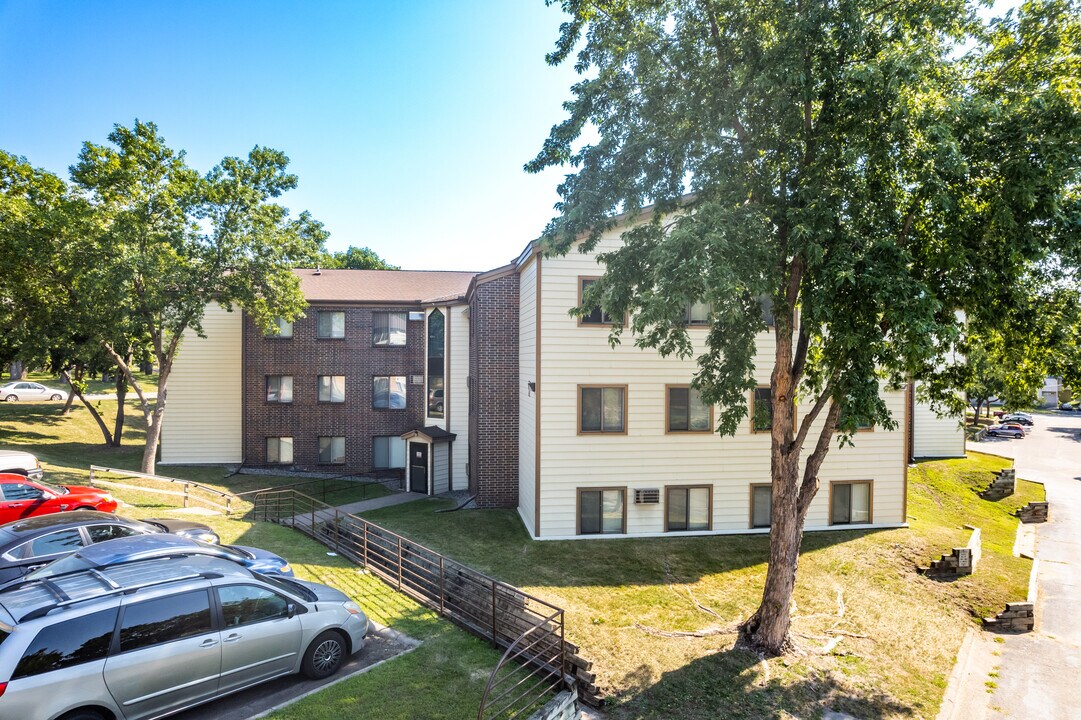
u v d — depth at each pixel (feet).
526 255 57.21
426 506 66.49
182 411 83.66
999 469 93.09
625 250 35.99
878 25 30.89
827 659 34.09
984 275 30.27
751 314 35.04
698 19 33.58
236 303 76.23
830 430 34.65
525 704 24.39
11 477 42.22
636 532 53.88
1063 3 29.63
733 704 28.94
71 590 21.31
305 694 24.00
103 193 64.49
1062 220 28.02
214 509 60.29
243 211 68.64
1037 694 32.12
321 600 26.66
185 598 21.89
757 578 44.93
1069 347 32.48
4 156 69.10
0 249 59.57
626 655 32.65
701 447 54.75
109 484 62.39
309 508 64.80
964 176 29.55
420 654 28.22
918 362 27.76
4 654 17.66
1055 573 52.06
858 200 29.55
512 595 38.68
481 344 65.05
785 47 28.68
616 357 53.67
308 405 84.12
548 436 52.90
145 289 65.26
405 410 85.20
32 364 69.05
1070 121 26.96
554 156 36.04
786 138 31.27
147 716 20.35
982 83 31.86
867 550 51.83
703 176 33.60
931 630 38.99
